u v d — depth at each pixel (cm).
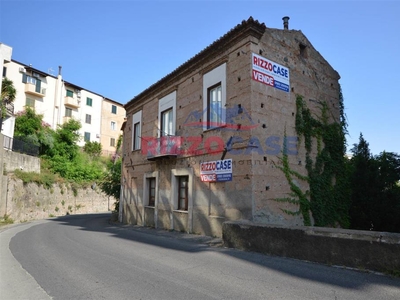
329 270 580
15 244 1002
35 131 3097
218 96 1203
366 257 566
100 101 4700
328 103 1351
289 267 612
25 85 3622
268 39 1137
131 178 1873
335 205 1263
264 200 1010
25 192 2236
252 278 548
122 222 1920
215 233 1109
